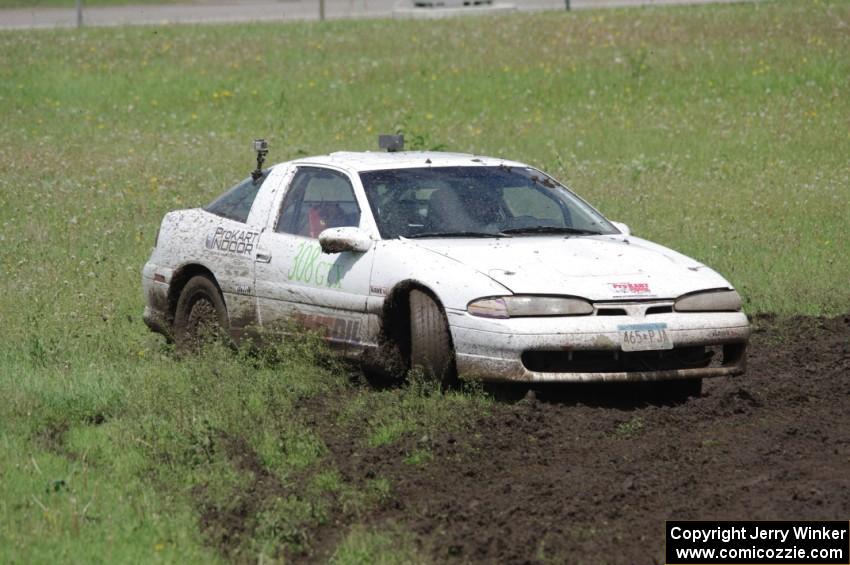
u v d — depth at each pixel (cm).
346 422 2323
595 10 10775
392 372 2586
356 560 1723
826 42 8606
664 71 8106
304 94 7912
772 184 5281
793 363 2897
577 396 2577
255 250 2870
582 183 5291
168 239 3128
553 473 2069
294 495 1930
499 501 1933
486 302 2395
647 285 2458
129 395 2458
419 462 2109
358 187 2753
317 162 2909
